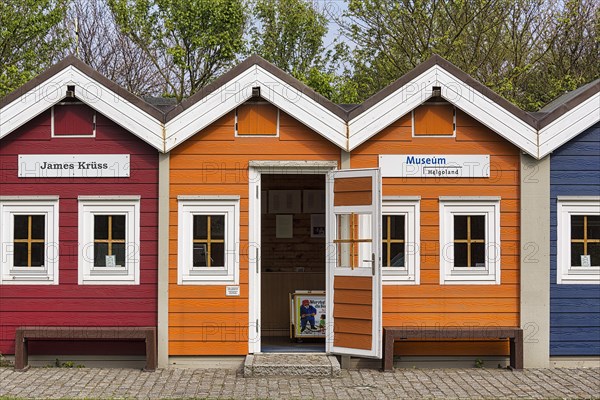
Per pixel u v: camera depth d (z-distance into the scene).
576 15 29.27
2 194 12.70
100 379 11.73
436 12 29.55
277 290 15.23
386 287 12.72
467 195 12.77
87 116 12.71
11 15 29.09
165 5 33.41
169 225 12.66
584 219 12.88
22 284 12.66
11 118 12.52
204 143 12.71
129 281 12.68
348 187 12.51
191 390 11.02
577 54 29.62
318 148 12.73
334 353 12.59
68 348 12.66
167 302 12.60
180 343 12.62
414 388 11.23
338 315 12.56
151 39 33.81
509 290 12.78
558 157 12.84
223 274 12.68
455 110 12.78
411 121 12.78
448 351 12.75
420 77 12.55
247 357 12.43
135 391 10.95
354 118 12.56
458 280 12.75
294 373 11.91
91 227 12.71
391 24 29.70
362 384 11.47
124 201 12.71
